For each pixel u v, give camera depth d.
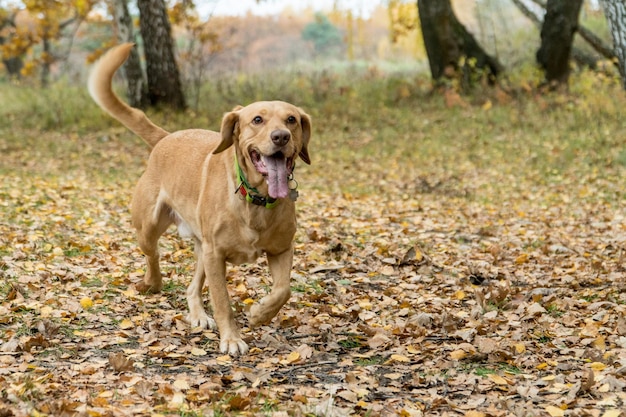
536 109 15.88
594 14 23.22
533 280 6.24
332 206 9.41
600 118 14.38
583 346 4.55
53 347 4.23
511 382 3.94
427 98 18.31
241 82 20.12
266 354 4.37
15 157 13.16
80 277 5.63
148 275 5.41
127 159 13.18
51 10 23.41
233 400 3.48
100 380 3.74
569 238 7.82
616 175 11.10
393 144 14.41
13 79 24.61
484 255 7.13
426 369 4.13
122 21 17.27
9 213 7.72
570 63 19.08
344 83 20.34
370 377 3.97
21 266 5.77
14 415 3.19
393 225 8.45
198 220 4.57
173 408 3.42
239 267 6.24
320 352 4.38
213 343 4.53
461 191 10.70
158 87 17.31
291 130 4.19
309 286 5.88
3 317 4.60
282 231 4.35
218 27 22.20
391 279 6.25
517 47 22.48
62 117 16.73
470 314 5.18
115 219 8.03
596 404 3.60
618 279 6.05
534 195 10.30
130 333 4.60
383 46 35.25
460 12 23.70
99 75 5.15
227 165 4.37
